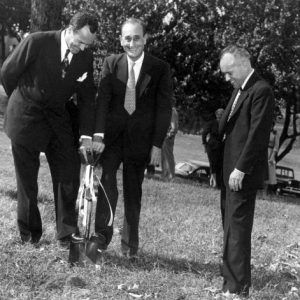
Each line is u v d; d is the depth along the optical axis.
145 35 4.73
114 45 16.12
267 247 6.22
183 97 18.12
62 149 4.84
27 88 4.66
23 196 4.89
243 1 17.03
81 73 4.66
